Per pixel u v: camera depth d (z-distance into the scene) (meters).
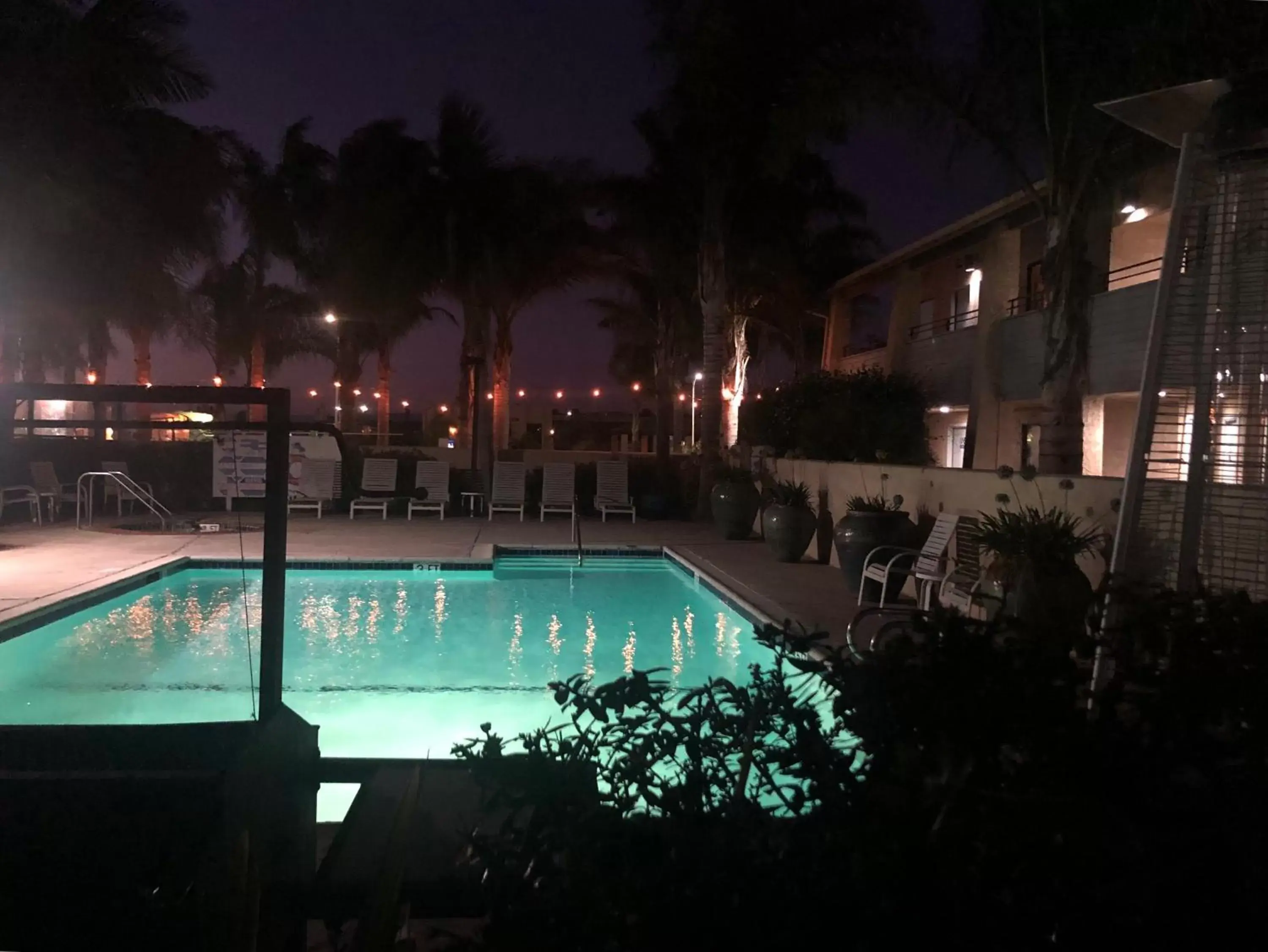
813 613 8.36
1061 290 9.23
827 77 9.96
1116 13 8.30
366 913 1.80
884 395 14.89
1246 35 6.69
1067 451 9.27
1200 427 3.65
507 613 9.98
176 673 7.50
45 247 14.65
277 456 2.61
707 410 16.95
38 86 13.04
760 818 1.73
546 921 1.62
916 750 1.66
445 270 19.94
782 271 20.31
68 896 2.04
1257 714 1.76
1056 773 1.68
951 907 1.54
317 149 26.98
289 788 2.46
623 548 13.24
